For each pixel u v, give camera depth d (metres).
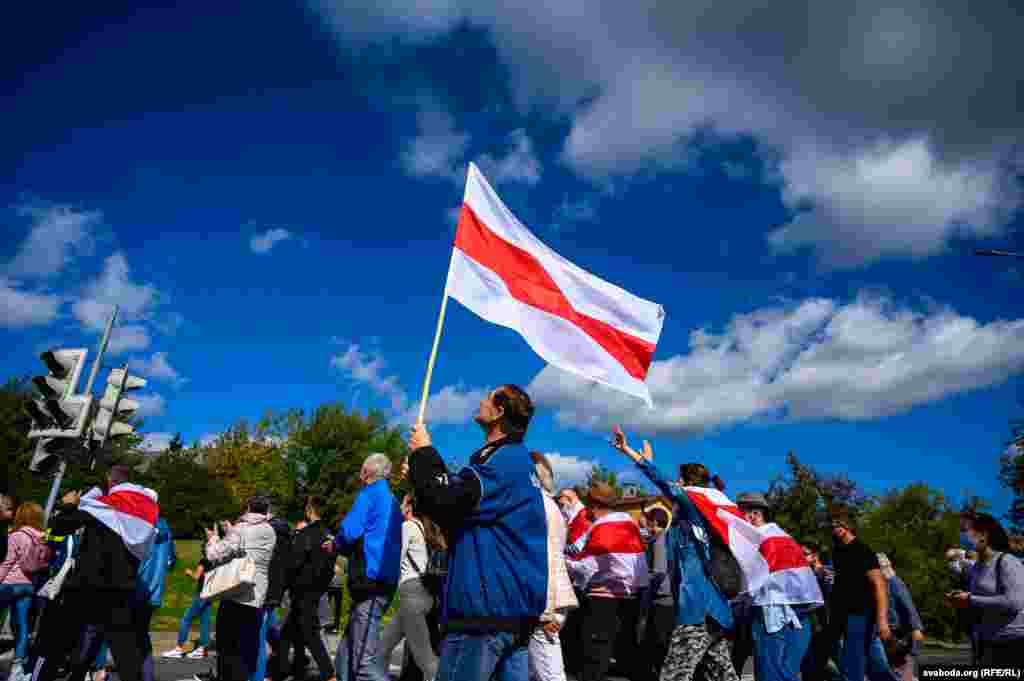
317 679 7.65
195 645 9.77
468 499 3.00
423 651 5.70
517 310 5.05
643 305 5.52
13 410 36.66
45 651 5.55
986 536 5.68
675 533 5.95
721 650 5.86
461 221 4.96
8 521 7.62
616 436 6.07
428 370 4.35
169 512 58.69
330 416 56.72
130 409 9.93
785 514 23.78
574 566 7.59
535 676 5.35
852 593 6.42
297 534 7.32
